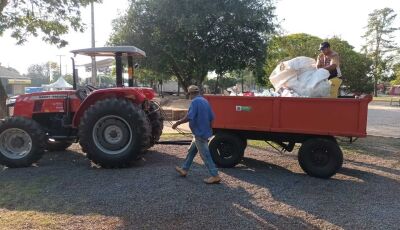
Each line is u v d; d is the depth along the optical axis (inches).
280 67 306.0
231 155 299.4
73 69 339.6
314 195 234.1
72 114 327.3
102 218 195.8
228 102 290.5
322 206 214.5
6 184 256.8
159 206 211.2
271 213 203.3
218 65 1039.0
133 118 293.3
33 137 305.0
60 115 331.3
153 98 357.1
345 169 305.9
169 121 573.0
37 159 307.7
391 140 451.2
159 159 327.3
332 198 229.0
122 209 207.2
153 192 233.9
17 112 331.9
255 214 201.6
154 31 1011.9
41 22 646.5
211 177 254.1
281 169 300.5
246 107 286.2
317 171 273.1
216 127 294.0
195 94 259.4
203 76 1080.2
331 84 300.0
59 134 330.6
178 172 270.2
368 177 281.3
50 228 183.9
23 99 333.7
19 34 637.9
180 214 200.7
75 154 358.3
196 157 332.5
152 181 256.7
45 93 331.3
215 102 292.8
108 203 216.1
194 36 994.1
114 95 313.1
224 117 291.9
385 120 746.8
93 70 378.9
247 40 1003.3
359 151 381.4
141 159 328.2
